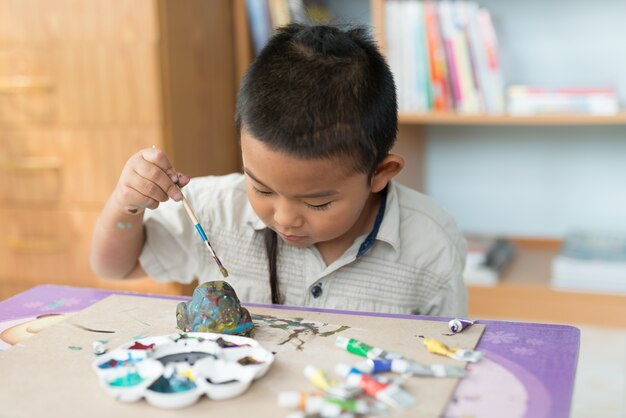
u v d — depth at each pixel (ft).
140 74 5.69
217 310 2.46
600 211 7.27
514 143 7.33
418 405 1.97
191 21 6.08
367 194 2.90
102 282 6.08
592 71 6.96
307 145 2.56
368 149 2.73
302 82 2.67
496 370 2.22
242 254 3.53
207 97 6.41
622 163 7.13
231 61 6.85
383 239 3.29
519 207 7.45
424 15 6.42
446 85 6.51
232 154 6.96
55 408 1.98
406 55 6.52
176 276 3.62
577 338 2.48
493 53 6.37
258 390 2.07
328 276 3.36
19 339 2.55
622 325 6.27
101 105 5.81
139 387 2.01
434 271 3.41
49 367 2.25
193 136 6.19
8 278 6.30
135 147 5.82
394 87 3.05
